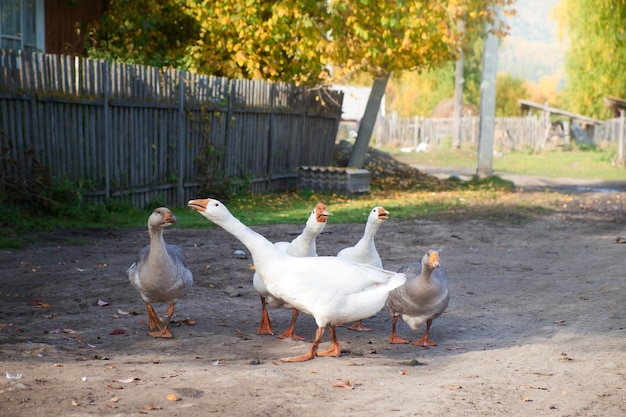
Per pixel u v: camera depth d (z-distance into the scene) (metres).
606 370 6.32
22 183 14.30
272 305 7.88
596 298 9.52
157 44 23.69
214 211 6.70
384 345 7.66
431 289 7.17
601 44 44.22
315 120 24.67
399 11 21.80
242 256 12.12
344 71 23.22
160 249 7.21
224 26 22.06
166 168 17.92
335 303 6.71
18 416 4.80
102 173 16.00
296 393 5.52
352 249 8.21
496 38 26.28
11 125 14.07
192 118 18.50
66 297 9.15
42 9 19.42
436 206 19.02
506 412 5.20
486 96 26.59
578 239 14.96
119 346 7.13
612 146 47.53
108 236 13.48
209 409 5.07
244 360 6.76
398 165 29.30
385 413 5.10
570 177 31.52
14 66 14.07
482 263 12.34
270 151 22.05
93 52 20.14
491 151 26.83
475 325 8.46
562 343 7.37
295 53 23.08
